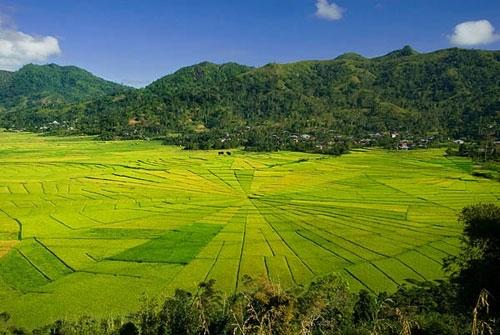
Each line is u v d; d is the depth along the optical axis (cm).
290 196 14050
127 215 11706
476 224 6100
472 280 5462
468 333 3969
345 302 5100
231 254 8669
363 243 9381
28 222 10919
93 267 7988
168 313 4984
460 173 17538
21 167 18862
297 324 3359
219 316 4469
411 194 14112
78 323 5600
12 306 6475
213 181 16425
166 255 8600
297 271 7775
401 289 6272
